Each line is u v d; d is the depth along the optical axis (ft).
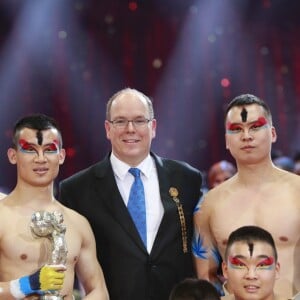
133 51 41.60
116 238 18.12
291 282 17.16
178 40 42.04
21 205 16.98
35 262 16.49
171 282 18.20
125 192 18.62
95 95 41.11
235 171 28.60
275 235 17.37
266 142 17.61
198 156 42.96
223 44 42.39
